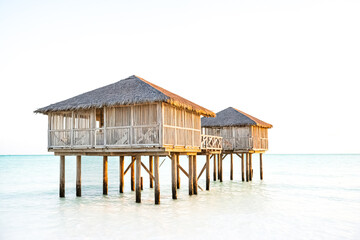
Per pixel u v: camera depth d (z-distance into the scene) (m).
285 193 23.59
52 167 68.38
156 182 17.73
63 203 18.72
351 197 21.83
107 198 20.28
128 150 16.80
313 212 16.55
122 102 16.34
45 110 18.20
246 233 12.58
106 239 11.81
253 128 30.08
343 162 91.56
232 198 20.62
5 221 14.77
